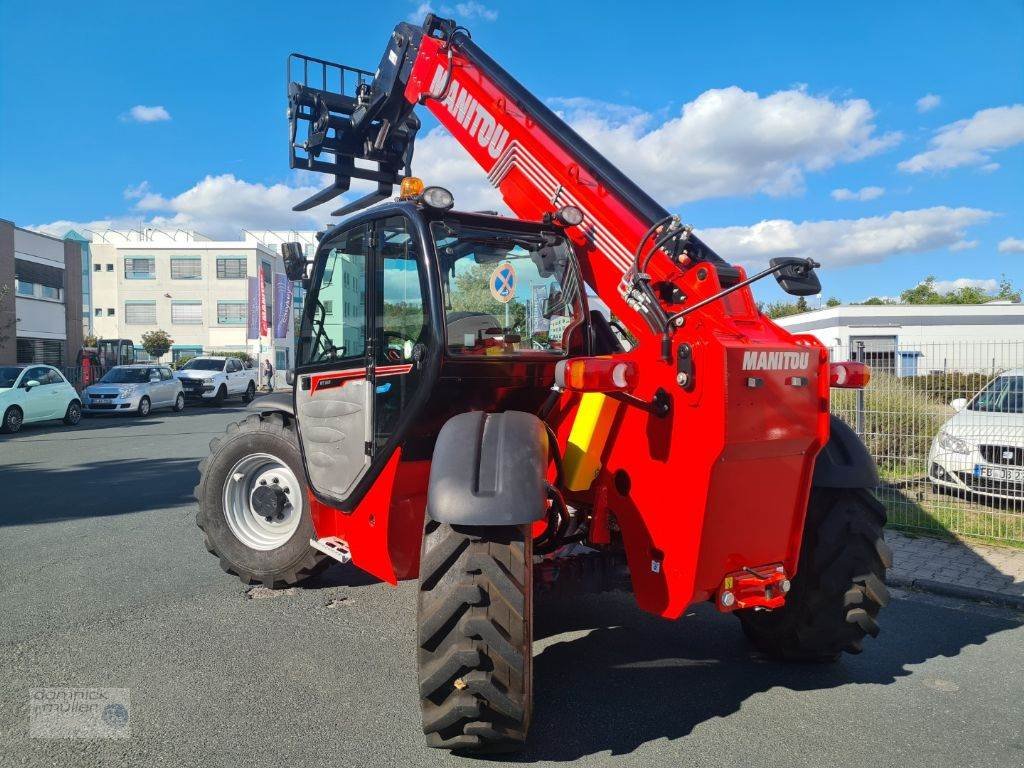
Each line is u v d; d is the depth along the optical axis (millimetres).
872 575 3482
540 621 4457
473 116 4547
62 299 34500
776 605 3182
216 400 27750
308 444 4391
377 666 3732
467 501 2676
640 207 3627
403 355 3564
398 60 5125
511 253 3715
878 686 3562
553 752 2912
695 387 2783
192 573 5340
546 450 2949
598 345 3977
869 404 8305
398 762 2830
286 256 4438
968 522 7027
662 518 2979
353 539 4008
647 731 3088
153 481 9438
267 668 3699
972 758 2891
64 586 5008
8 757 2834
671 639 4164
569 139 4008
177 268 64062
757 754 2902
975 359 7973
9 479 9648
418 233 3449
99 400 21281
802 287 2883
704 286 3059
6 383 16672
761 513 3033
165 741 2969
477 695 2699
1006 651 4047
